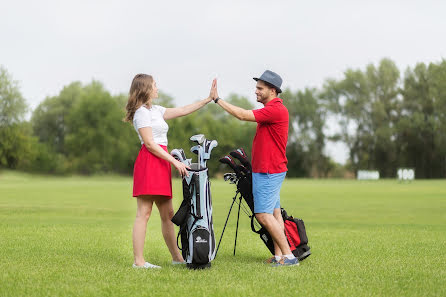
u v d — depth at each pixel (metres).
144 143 4.98
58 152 80.75
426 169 70.12
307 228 9.30
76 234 7.70
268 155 5.21
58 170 72.31
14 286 3.97
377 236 7.84
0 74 67.56
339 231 8.67
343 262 5.32
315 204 16.70
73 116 73.31
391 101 72.06
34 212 12.43
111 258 5.55
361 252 6.07
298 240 5.36
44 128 81.88
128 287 3.96
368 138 71.25
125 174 75.19
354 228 9.28
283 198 20.39
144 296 3.68
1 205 14.91
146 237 7.69
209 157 5.11
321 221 10.91
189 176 4.91
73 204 15.75
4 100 67.62
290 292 3.82
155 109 5.14
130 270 4.71
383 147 70.44
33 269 4.72
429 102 69.56
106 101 73.31
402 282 4.23
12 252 5.79
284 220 5.48
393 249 6.32
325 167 76.38
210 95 5.35
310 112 75.06
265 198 5.21
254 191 5.28
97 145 72.62
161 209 5.25
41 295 3.70
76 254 5.74
